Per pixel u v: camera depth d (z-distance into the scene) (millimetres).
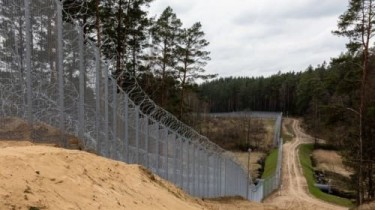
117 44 22656
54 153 5902
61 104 8609
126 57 25391
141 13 23656
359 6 24219
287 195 39750
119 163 7617
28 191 4191
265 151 72688
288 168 56125
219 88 134375
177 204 7633
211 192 21938
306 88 110688
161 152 15062
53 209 4145
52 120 8438
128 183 6789
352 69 26266
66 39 8969
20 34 7949
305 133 92125
